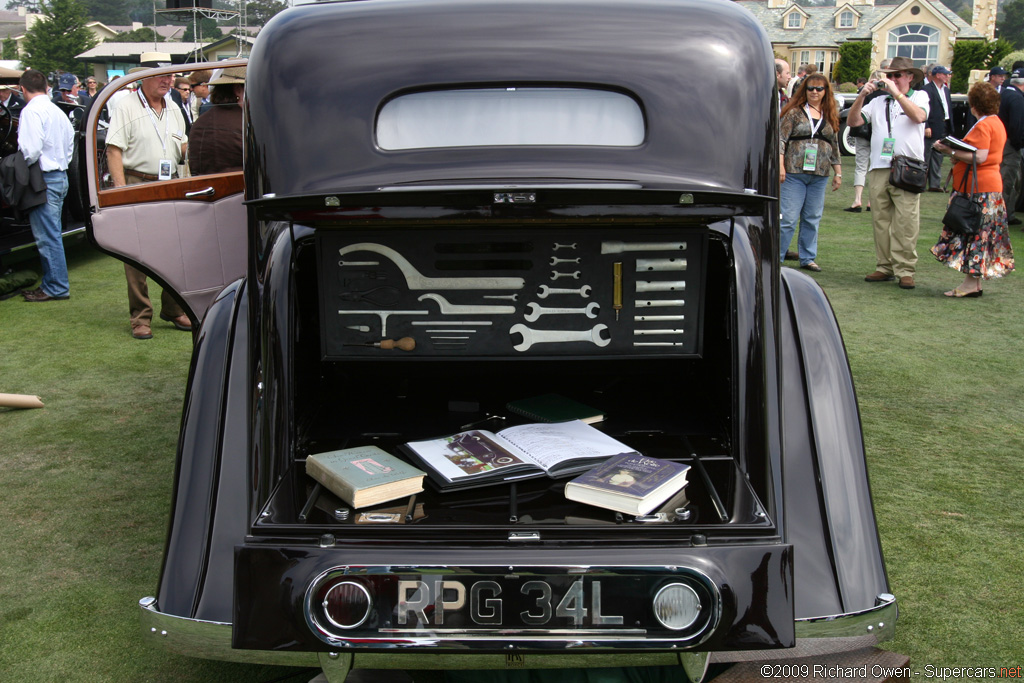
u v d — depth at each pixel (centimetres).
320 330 230
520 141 211
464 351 231
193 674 252
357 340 230
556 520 191
